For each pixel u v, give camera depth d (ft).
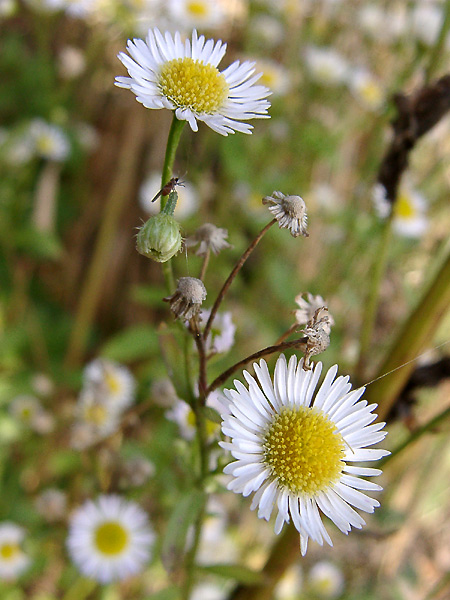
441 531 0.70
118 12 0.59
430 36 0.51
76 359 0.66
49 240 0.60
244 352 0.58
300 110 0.68
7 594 0.50
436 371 0.33
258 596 0.35
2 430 0.54
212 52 0.26
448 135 0.65
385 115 0.55
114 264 0.71
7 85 0.72
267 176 0.64
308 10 0.72
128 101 0.70
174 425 0.47
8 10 0.72
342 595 0.59
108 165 0.72
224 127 0.24
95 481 0.49
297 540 0.33
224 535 0.56
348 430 0.23
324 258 0.68
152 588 0.54
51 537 0.53
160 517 0.53
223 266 0.61
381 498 0.58
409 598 0.63
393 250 0.58
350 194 0.72
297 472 0.22
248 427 0.22
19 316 0.66
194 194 0.63
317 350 0.22
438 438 0.56
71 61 0.69
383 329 0.58
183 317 0.21
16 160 0.65
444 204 0.64
